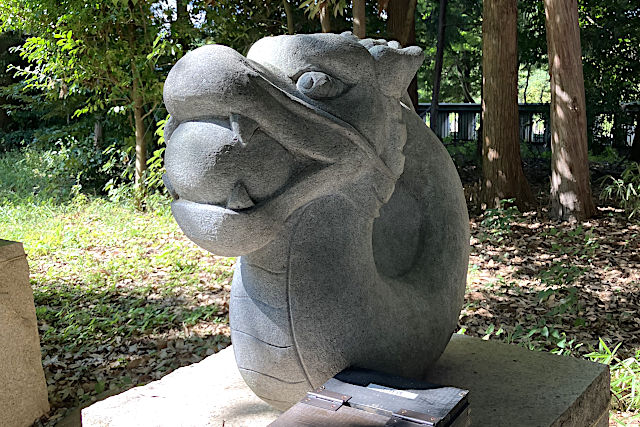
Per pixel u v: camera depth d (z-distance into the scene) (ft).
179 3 28.84
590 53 37.04
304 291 6.11
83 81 28.35
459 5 50.34
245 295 6.45
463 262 7.52
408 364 6.77
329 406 5.61
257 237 5.81
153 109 29.40
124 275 19.10
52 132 37.24
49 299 17.61
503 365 8.16
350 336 6.23
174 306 16.53
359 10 21.57
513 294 16.60
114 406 7.41
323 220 6.17
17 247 11.25
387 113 6.36
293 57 5.99
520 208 26.55
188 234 6.05
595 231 22.79
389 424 5.27
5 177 34.47
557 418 6.79
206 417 7.10
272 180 5.78
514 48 26.18
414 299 6.90
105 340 14.60
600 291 16.66
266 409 7.28
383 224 7.18
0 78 42.39
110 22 27.66
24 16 27.48
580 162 24.50
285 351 6.22
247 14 29.58
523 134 48.91
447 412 5.42
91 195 32.35
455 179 7.71
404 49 6.57
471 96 68.59
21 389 11.30
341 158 5.95
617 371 11.41
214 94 5.49
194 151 5.67
